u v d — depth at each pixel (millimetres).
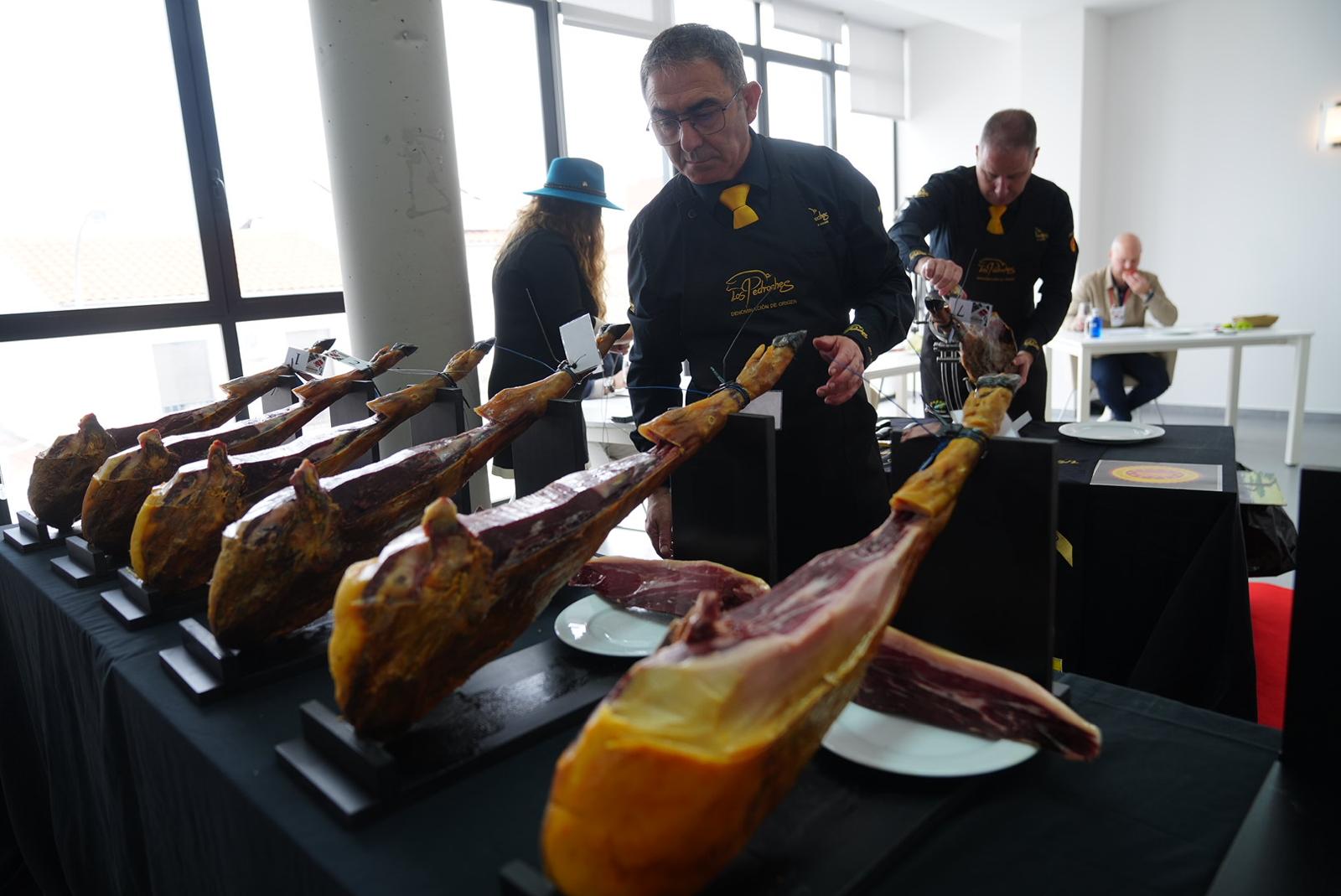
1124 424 2477
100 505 1483
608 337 1563
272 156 3637
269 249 3678
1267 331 4824
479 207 4477
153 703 1083
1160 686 1829
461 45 4285
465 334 2674
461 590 844
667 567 1199
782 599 746
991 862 741
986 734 872
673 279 1740
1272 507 2064
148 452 1501
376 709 829
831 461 1745
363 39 2393
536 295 2309
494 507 964
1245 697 1759
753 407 1264
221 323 3506
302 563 1070
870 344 1557
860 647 729
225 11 3420
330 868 754
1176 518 1845
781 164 1696
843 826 763
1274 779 827
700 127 1538
